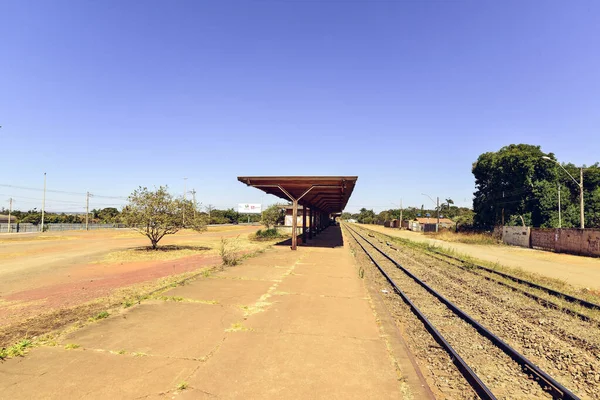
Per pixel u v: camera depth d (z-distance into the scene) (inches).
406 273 516.4
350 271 490.6
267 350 189.2
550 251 1004.6
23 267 536.1
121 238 1282.0
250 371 163.2
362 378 161.2
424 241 1406.3
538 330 257.1
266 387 148.8
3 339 202.4
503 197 1545.3
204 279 392.8
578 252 908.6
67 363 166.1
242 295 314.7
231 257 623.8
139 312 254.7
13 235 1459.2
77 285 383.9
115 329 216.1
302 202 1034.1
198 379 153.4
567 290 416.5
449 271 563.2
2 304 300.5
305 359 179.5
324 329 227.9
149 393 140.3
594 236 855.7
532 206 1414.9
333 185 775.1
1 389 141.0
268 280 394.6
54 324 232.4
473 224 1866.4
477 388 162.7
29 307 286.5
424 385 157.0
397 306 314.3
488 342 229.6
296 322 240.5
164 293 317.4
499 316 292.2
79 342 193.3
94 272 481.4
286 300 301.6
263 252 717.3
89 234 1569.9
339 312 270.5
